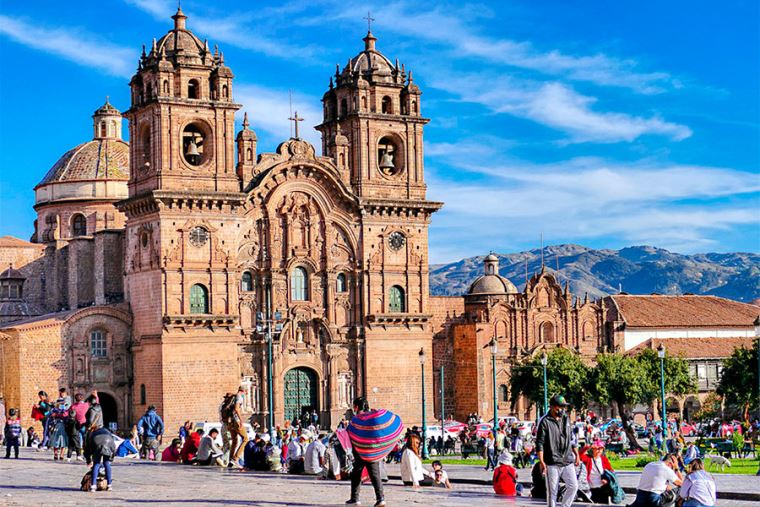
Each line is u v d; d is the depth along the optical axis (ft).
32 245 444.96
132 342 382.22
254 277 387.34
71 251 418.92
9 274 435.94
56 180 468.34
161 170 371.15
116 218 463.01
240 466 212.64
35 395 368.07
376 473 137.39
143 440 256.11
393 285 408.46
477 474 244.83
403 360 407.03
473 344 443.32
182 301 370.53
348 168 406.00
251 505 138.72
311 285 395.34
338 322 399.65
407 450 181.06
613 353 460.55
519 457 264.52
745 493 180.24
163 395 365.40
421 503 147.13
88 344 378.32
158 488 163.84
